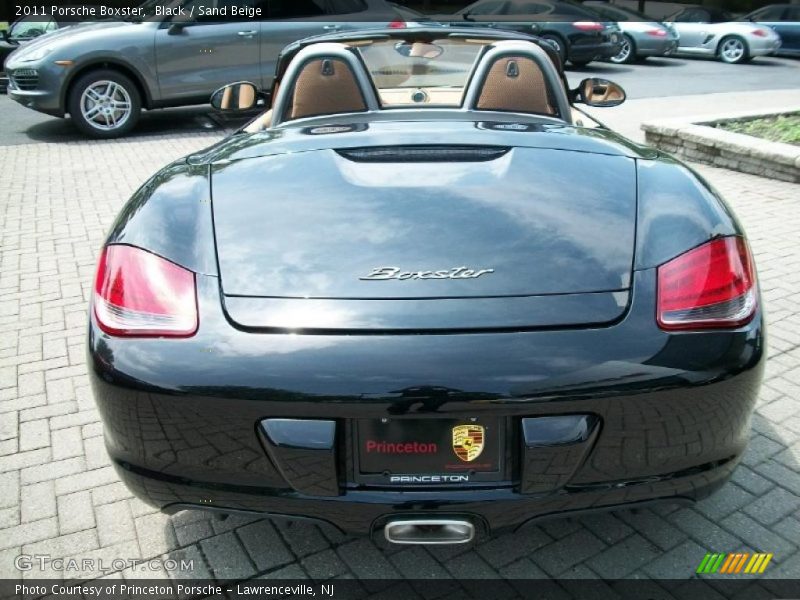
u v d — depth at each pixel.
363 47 3.23
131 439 1.80
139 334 1.75
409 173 2.12
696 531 2.22
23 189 6.51
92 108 8.74
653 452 1.73
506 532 1.80
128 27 8.73
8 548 2.21
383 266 1.78
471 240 1.83
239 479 1.75
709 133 6.78
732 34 16.09
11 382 3.22
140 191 2.24
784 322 3.56
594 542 2.20
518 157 2.22
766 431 2.70
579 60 14.57
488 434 1.68
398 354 1.63
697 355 1.69
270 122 2.97
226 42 9.01
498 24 14.63
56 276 4.46
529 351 1.63
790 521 2.25
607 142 2.41
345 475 1.73
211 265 1.81
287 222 1.92
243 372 1.65
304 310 1.70
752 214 5.24
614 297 1.72
